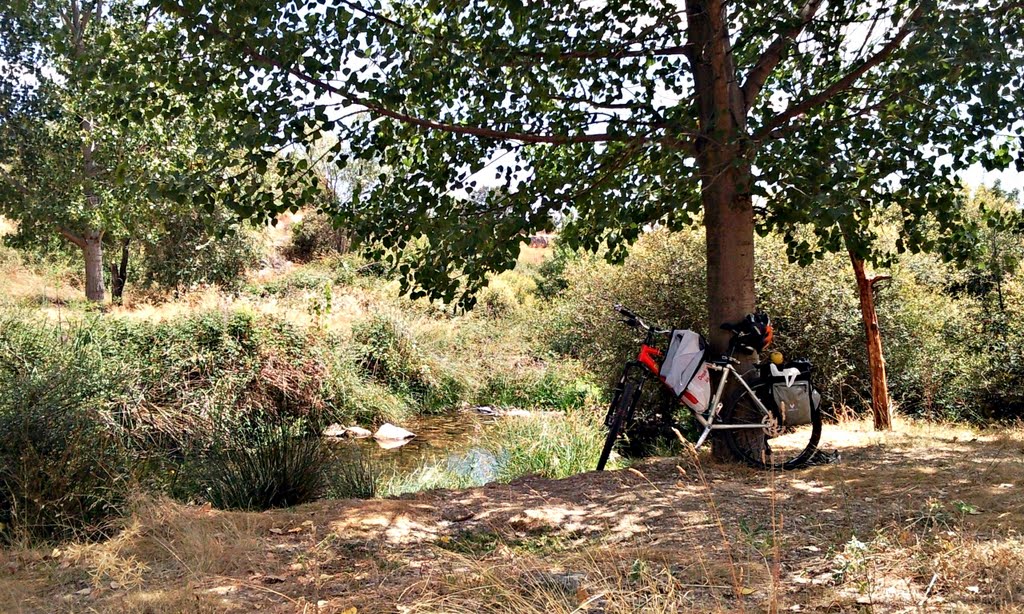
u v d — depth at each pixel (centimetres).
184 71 521
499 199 596
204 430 1059
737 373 635
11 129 1928
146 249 2522
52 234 2211
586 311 1307
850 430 870
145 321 1258
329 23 529
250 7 495
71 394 600
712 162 627
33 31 1798
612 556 385
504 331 2012
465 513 513
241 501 634
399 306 1778
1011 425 1126
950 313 1257
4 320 988
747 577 345
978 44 455
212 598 348
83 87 546
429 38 565
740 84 682
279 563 407
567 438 968
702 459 659
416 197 611
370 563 406
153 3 505
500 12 563
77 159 2030
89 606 346
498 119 626
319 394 1316
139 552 430
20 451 521
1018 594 291
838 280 1137
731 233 636
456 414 1540
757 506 494
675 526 458
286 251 2962
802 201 544
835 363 1119
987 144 599
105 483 537
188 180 531
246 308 1377
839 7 598
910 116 589
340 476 732
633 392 664
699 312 1185
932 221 754
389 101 533
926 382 1116
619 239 723
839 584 325
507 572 360
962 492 493
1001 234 1109
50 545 474
